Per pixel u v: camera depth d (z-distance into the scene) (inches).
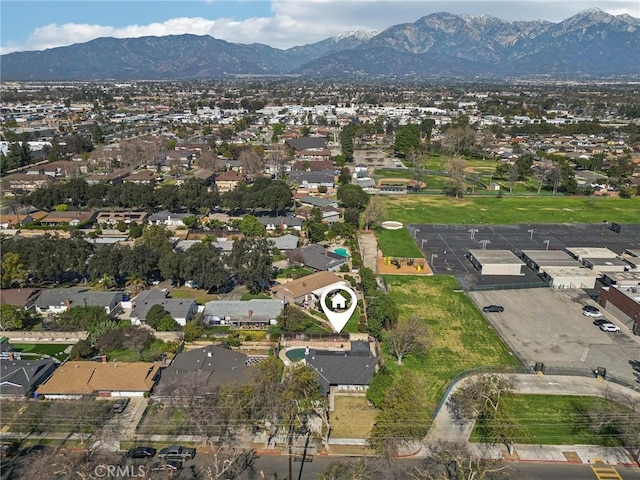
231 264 3878.0
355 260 4389.8
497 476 2086.6
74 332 3189.0
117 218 5585.6
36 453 2209.6
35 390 2613.2
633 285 3937.0
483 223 5905.5
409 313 3587.6
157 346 3080.7
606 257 4606.3
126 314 3486.7
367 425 2422.5
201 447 2268.7
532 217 6176.2
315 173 7696.9
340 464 2158.0
